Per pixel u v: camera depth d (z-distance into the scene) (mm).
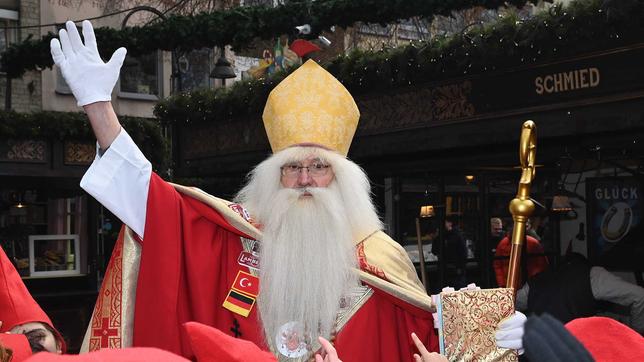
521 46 4734
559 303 4922
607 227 6457
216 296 2512
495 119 5137
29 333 2400
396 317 2576
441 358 2232
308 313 2459
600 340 1717
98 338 2438
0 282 2424
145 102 12453
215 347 1253
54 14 11523
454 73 5312
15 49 7387
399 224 6676
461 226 6258
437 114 5516
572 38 4504
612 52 4418
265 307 2482
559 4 4527
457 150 5883
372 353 2490
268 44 9789
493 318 2389
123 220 2428
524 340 805
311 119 2658
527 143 2664
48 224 11094
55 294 10570
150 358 985
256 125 7484
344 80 5941
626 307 5090
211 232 2561
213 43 5566
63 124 8852
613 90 4457
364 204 2660
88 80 2375
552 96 4777
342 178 2639
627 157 5320
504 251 6098
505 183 6328
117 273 2457
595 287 4879
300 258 2484
